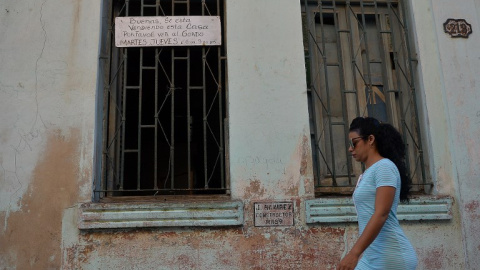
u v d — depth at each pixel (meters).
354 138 2.96
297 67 4.43
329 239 4.14
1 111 4.13
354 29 4.90
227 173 4.35
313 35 4.80
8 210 3.99
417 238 4.20
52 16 4.36
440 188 4.32
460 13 4.68
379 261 2.69
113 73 4.59
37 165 4.07
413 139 4.54
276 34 4.49
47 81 4.22
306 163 4.24
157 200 4.20
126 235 4.02
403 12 4.85
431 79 4.55
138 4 4.88
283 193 4.18
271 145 4.25
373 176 2.78
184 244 4.03
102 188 4.30
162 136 6.17
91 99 4.21
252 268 4.04
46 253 3.94
